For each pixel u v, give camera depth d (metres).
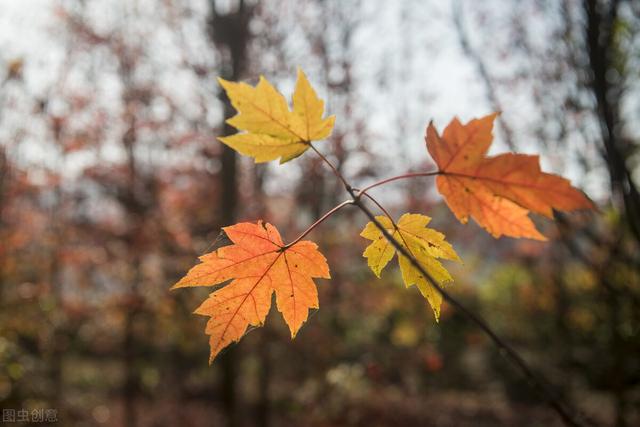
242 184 8.26
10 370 4.99
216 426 9.15
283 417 8.70
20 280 6.93
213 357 0.99
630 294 2.46
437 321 1.06
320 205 8.34
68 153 7.13
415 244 1.07
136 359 10.73
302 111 0.93
